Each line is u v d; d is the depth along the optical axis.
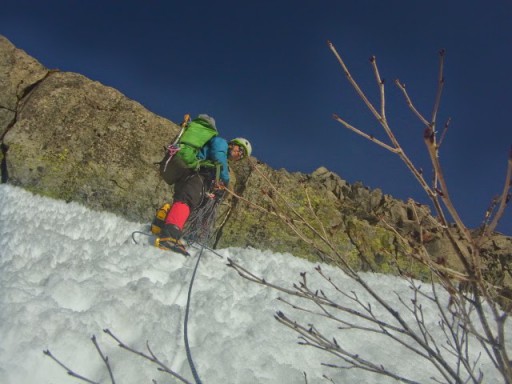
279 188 6.28
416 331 4.15
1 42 6.47
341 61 1.59
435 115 1.45
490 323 4.66
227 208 5.99
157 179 5.95
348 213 6.46
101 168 5.78
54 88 6.20
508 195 1.49
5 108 6.07
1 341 2.61
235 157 5.48
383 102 1.60
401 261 6.02
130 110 6.35
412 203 2.29
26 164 5.53
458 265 6.00
